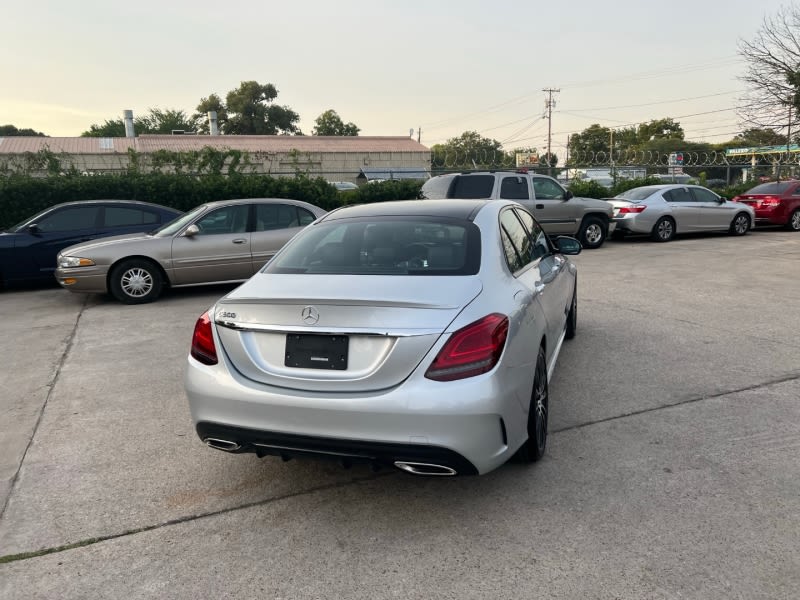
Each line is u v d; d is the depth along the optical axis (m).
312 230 3.83
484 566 2.59
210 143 37.88
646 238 16.53
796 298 7.91
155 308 8.42
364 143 40.88
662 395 4.50
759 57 24.47
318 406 2.71
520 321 3.05
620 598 2.35
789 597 2.33
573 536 2.77
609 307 7.58
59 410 4.56
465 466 2.71
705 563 2.54
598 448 3.65
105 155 31.31
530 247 4.28
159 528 2.96
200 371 3.00
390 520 2.97
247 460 3.68
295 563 2.66
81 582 2.56
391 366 2.67
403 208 3.93
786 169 25.28
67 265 8.50
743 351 5.56
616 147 81.75
